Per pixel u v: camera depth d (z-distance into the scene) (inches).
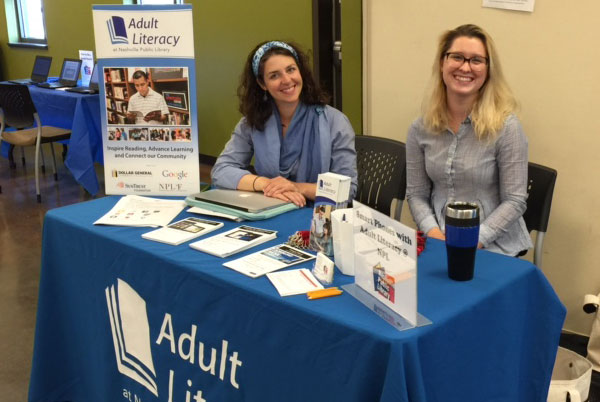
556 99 95.7
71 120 205.6
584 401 78.9
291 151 92.8
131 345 74.8
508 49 98.4
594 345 94.5
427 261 64.1
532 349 65.0
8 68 323.0
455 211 57.2
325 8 142.2
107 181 93.6
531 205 86.0
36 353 85.8
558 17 92.5
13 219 176.4
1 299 125.2
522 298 61.4
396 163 96.3
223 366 63.0
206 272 62.7
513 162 81.8
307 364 54.6
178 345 67.9
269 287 58.6
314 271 61.5
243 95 92.9
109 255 74.9
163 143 91.5
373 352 48.9
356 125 156.9
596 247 97.3
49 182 216.5
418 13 106.2
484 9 99.0
